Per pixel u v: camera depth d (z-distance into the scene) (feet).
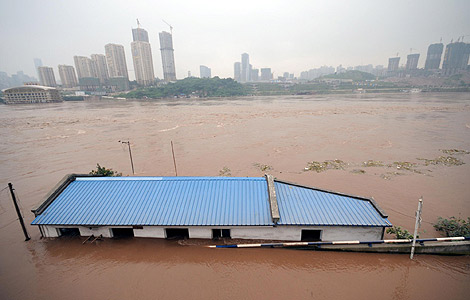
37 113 366.22
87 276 46.80
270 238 53.01
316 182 96.89
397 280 44.98
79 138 187.42
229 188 60.13
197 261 49.26
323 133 187.32
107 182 63.52
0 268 49.70
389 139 164.14
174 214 54.13
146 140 176.65
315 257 49.80
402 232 54.54
